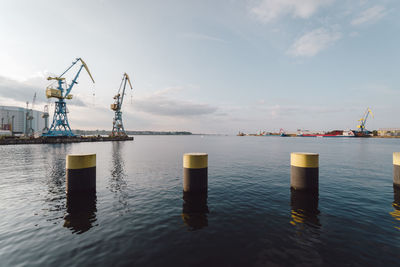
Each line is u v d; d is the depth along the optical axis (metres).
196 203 8.79
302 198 9.38
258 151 39.06
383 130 186.25
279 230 6.19
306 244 5.37
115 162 23.23
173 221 6.93
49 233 6.14
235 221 6.88
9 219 7.19
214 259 4.74
